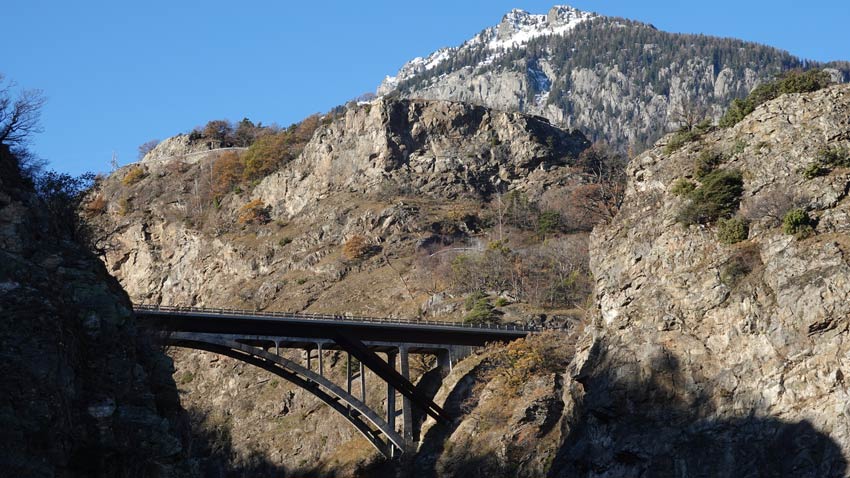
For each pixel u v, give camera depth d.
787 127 137.75
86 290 99.31
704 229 136.00
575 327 174.38
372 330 161.75
